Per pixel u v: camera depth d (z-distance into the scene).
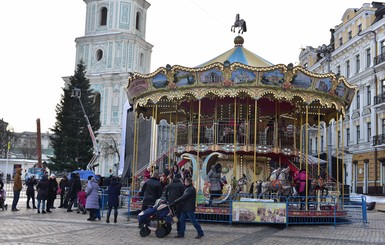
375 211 30.56
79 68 55.53
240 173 21.67
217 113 22.08
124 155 31.98
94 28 66.81
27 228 14.63
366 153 47.81
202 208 17.72
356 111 50.38
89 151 52.59
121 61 64.50
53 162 52.69
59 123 53.38
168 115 27.00
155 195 14.77
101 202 22.94
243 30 23.91
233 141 21.11
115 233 14.15
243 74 18.84
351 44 51.34
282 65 18.50
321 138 57.66
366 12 49.38
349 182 50.50
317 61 60.56
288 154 21.67
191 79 19.33
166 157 25.81
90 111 53.94
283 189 18.77
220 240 13.12
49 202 20.80
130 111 32.12
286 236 14.35
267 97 20.14
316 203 17.59
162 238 13.34
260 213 16.66
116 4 66.00
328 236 14.59
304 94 19.42
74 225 15.89
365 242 13.35
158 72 19.77
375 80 47.09
